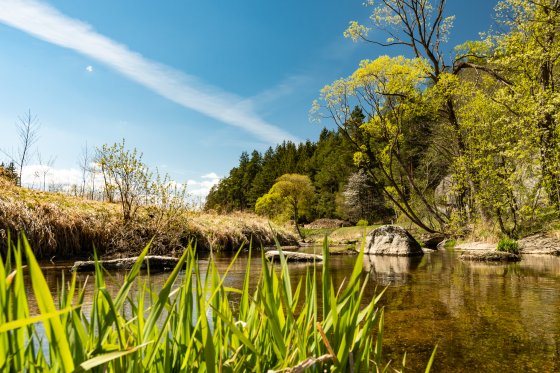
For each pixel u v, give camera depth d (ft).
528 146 48.65
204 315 2.80
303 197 170.91
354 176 185.78
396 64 61.46
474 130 55.88
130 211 40.60
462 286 21.53
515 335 11.98
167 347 2.88
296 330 3.06
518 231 56.03
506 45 53.88
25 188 39.60
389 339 11.65
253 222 65.36
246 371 3.22
